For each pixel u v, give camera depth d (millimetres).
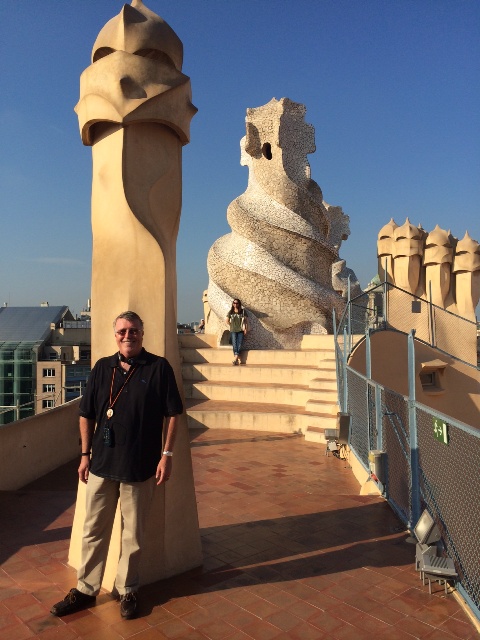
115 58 4070
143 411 3604
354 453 7566
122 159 4148
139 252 4230
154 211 4277
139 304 4211
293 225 14117
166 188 4363
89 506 3654
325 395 10742
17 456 7062
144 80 4098
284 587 3990
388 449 7410
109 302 4250
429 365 13133
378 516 5547
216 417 10711
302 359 12602
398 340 12586
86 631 3410
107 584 3965
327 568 4312
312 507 5863
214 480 7039
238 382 12492
